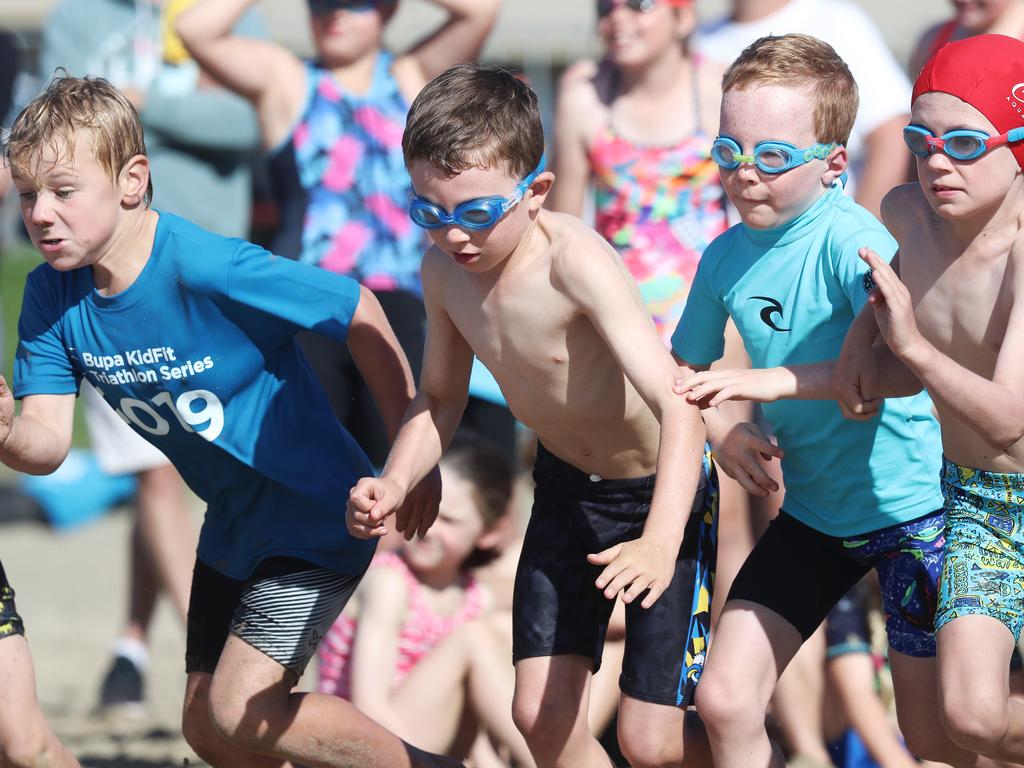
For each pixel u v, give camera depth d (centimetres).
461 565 1923
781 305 1419
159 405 1447
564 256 1353
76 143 1342
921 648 1437
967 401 1235
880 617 2031
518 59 5238
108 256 1391
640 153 2052
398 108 2206
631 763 1484
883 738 1888
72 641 2809
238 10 2153
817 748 1942
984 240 1327
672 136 2048
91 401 2395
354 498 1304
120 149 1370
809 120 1366
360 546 1492
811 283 1401
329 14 2156
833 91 1383
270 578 1457
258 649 1444
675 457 1295
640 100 2067
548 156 2558
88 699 2400
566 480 1494
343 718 1455
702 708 1377
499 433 2198
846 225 1390
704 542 1489
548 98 5244
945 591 1363
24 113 1363
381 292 2173
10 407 1327
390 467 1420
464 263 1344
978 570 1357
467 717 1831
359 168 2173
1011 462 1358
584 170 2108
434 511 1526
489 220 1308
